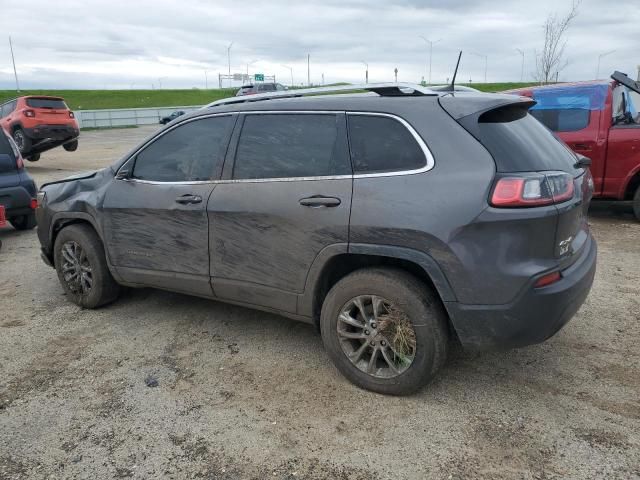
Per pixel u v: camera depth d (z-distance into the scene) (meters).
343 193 3.17
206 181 3.78
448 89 3.47
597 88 7.26
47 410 3.20
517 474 2.57
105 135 32.31
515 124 3.19
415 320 3.04
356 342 3.35
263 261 3.53
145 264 4.17
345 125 3.29
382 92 3.38
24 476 2.64
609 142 7.12
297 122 3.47
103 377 3.57
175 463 2.72
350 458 2.72
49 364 3.76
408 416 3.04
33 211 7.32
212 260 3.77
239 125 3.71
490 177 2.82
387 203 3.02
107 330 4.30
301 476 2.60
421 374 3.09
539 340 2.94
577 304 3.05
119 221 4.22
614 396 3.19
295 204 3.33
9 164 7.08
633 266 5.54
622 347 3.79
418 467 2.64
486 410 3.09
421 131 3.04
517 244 2.79
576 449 2.73
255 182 3.54
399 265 3.21
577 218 3.16
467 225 2.82
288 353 3.84
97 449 2.84
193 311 4.63
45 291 5.24
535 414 3.04
